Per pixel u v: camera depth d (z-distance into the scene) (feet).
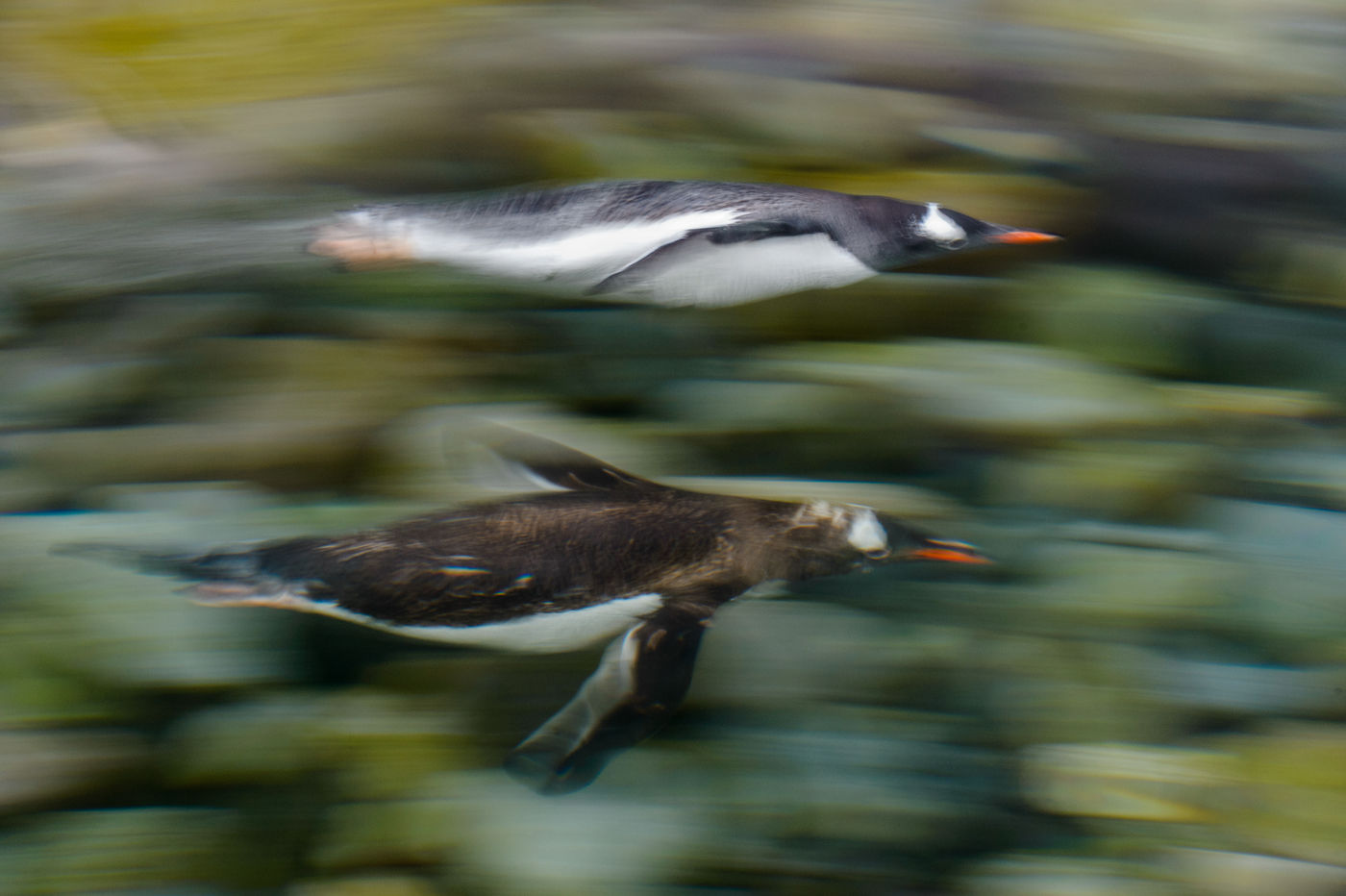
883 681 17.26
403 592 15.21
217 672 16.72
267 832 15.66
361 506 18.67
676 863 15.30
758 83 29.60
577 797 15.72
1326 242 26.43
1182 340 24.64
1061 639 18.10
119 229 26.18
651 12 34.99
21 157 29.73
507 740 16.33
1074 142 28.66
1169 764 16.52
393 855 15.40
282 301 23.66
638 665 15.26
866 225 21.57
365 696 16.79
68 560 17.48
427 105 29.94
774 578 17.31
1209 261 26.78
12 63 32.96
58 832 15.51
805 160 28.50
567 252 20.70
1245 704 17.39
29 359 22.36
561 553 15.90
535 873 15.11
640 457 20.15
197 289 23.79
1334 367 24.25
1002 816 16.14
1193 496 20.58
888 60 31.07
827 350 23.36
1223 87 30.91
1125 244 27.27
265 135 29.73
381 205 21.71
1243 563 19.29
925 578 18.71
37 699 16.28
